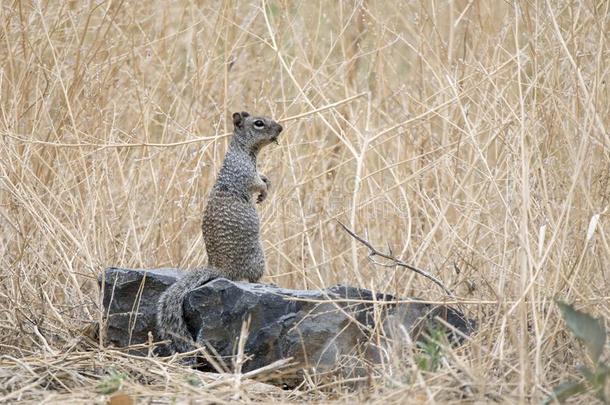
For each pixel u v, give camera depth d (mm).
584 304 9586
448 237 11750
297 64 14727
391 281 12016
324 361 9711
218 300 9953
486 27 13938
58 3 14273
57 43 13781
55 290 12133
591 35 12133
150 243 12672
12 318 11250
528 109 11820
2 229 12664
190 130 13234
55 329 11125
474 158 12672
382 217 13023
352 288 10094
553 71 11562
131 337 10664
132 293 10703
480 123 12633
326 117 14414
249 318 9508
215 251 10578
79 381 9109
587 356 8836
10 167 12070
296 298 9680
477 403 7812
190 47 14445
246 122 10875
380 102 14094
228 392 8523
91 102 13273
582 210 10430
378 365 9492
